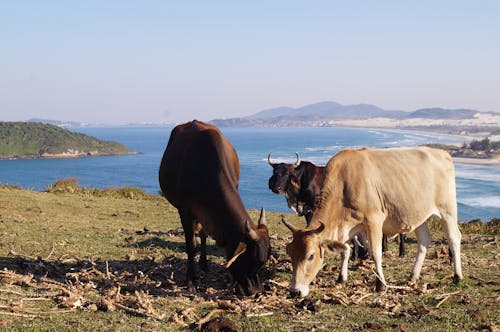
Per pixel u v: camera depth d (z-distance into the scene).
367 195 10.02
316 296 9.73
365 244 12.55
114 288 9.47
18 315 8.00
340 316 8.62
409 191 10.20
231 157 10.40
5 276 9.89
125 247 14.03
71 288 9.49
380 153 10.42
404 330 7.98
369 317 8.61
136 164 157.62
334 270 11.70
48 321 7.90
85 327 7.69
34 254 12.59
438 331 7.98
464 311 8.90
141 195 29.34
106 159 186.38
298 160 15.38
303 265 9.16
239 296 9.38
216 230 9.55
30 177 115.00
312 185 14.91
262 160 137.75
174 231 16.92
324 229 9.84
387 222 10.34
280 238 15.84
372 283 10.70
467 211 67.81
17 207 20.09
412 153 10.54
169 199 11.10
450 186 10.67
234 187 9.70
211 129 10.68
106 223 18.42
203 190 9.66
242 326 8.03
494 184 99.50
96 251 13.32
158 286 10.16
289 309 8.86
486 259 13.23
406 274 11.46
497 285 10.59
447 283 10.67
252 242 8.95
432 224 20.92
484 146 197.00
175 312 8.52
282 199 70.00
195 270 10.25
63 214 19.84
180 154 10.52
